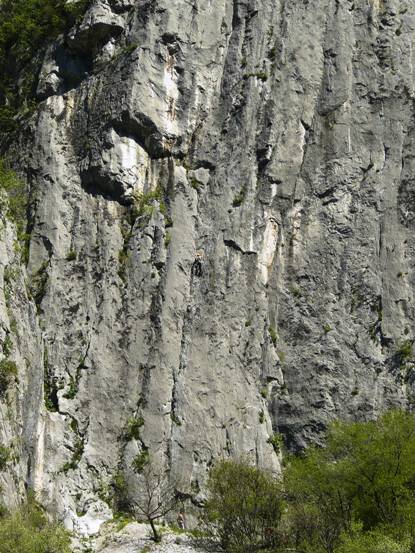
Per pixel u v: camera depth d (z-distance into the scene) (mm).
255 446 51406
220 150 58438
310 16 61719
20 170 59344
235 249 55812
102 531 47531
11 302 50906
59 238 56031
